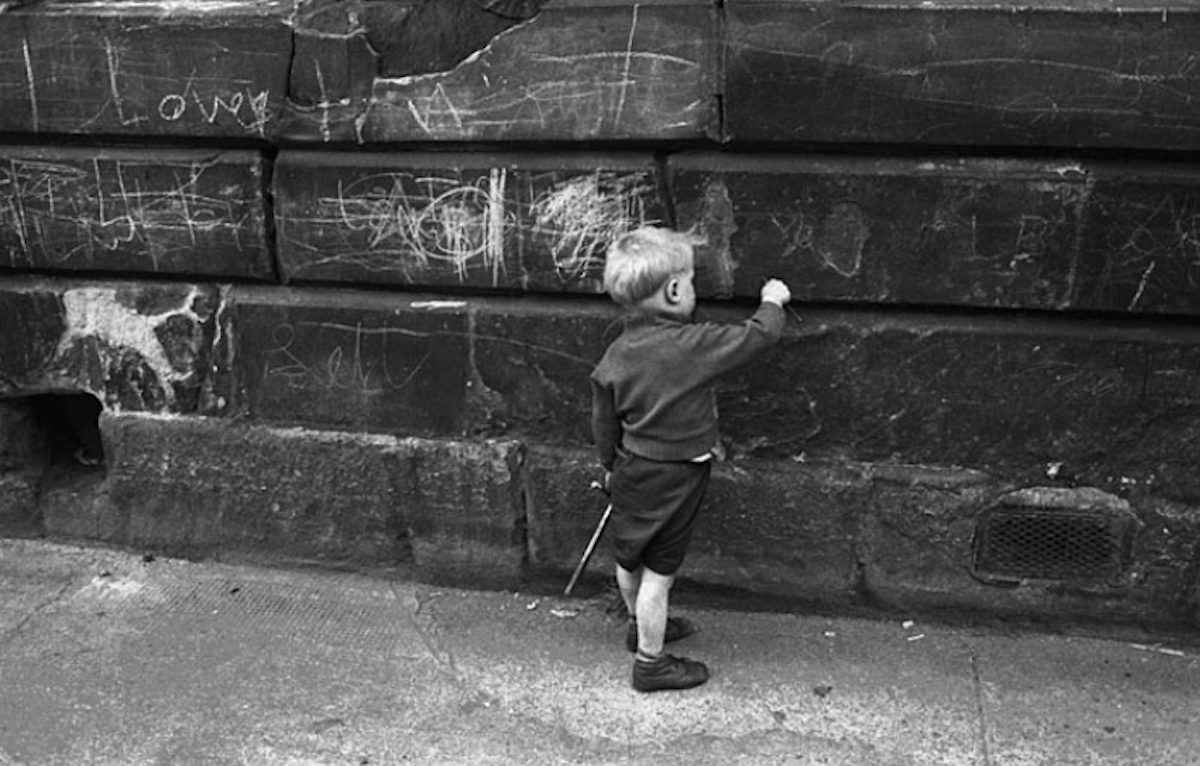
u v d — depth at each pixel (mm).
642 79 3537
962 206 3479
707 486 3590
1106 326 3566
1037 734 3393
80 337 4211
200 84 3832
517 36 3588
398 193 3812
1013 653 3758
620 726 3467
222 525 4293
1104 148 3379
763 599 3980
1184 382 3533
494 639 3877
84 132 3959
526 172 3701
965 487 3732
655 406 3379
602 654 3795
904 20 3354
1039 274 3504
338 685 3660
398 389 4016
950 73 3369
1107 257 3461
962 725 3434
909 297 3594
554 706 3555
